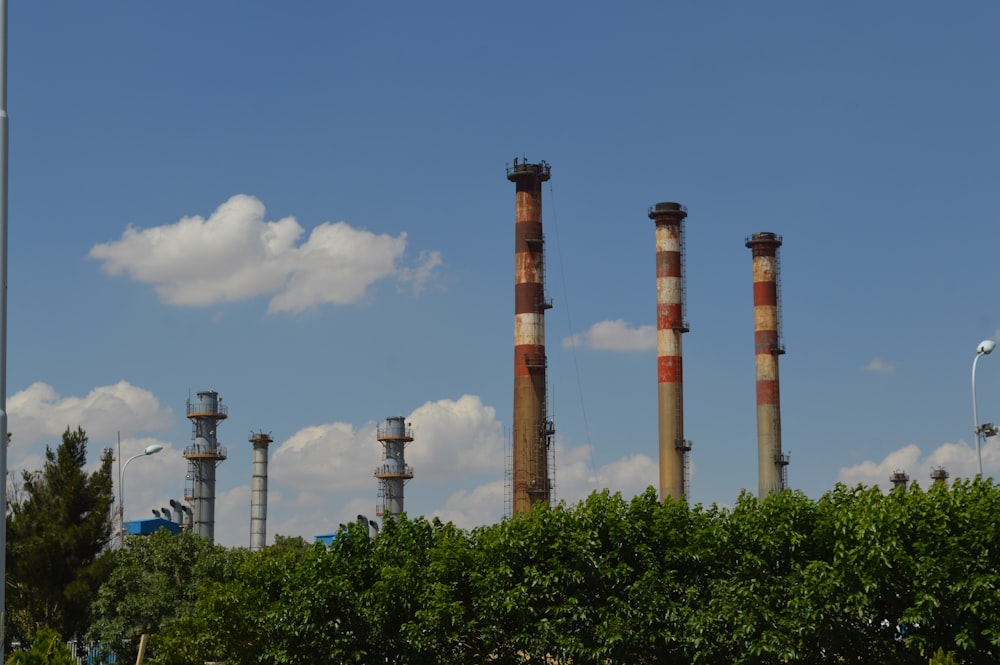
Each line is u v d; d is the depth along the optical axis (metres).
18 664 24.97
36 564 57.38
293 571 42.50
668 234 116.94
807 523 36.25
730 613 34.84
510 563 37.47
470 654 37.44
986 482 35.16
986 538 32.59
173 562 59.59
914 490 35.41
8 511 59.66
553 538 37.44
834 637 34.28
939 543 33.22
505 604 35.94
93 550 59.94
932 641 33.12
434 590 37.19
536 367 106.75
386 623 37.75
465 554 38.09
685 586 36.50
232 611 41.66
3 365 22.34
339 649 37.31
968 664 33.22
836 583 33.50
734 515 37.16
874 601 33.81
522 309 107.94
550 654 36.50
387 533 40.97
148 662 46.41
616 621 35.34
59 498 59.72
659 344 116.12
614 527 37.28
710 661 35.91
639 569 37.28
